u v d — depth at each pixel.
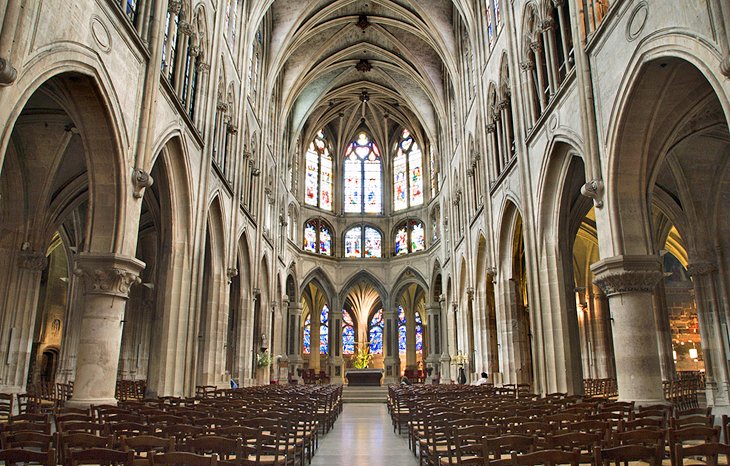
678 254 32.94
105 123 14.09
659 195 22.64
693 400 19.95
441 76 43.81
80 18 12.40
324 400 18.05
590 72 15.94
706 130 17.03
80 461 5.98
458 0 33.03
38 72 10.82
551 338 20.02
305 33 40.00
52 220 22.09
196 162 21.64
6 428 7.62
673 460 6.12
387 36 42.59
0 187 20.19
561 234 20.19
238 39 29.36
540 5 20.47
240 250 32.34
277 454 8.47
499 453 6.91
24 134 19.36
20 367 20.22
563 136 18.00
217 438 6.45
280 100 43.47
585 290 34.06
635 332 13.63
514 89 23.27
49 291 36.12
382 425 20.62
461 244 38.28
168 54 18.58
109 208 14.50
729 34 9.95
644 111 13.82
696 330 35.78
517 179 23.75
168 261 20.11
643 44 12.85
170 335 19.70
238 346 32.44
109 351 14.07
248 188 32.75
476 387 25.30
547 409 11.02
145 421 9.41
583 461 6.71
